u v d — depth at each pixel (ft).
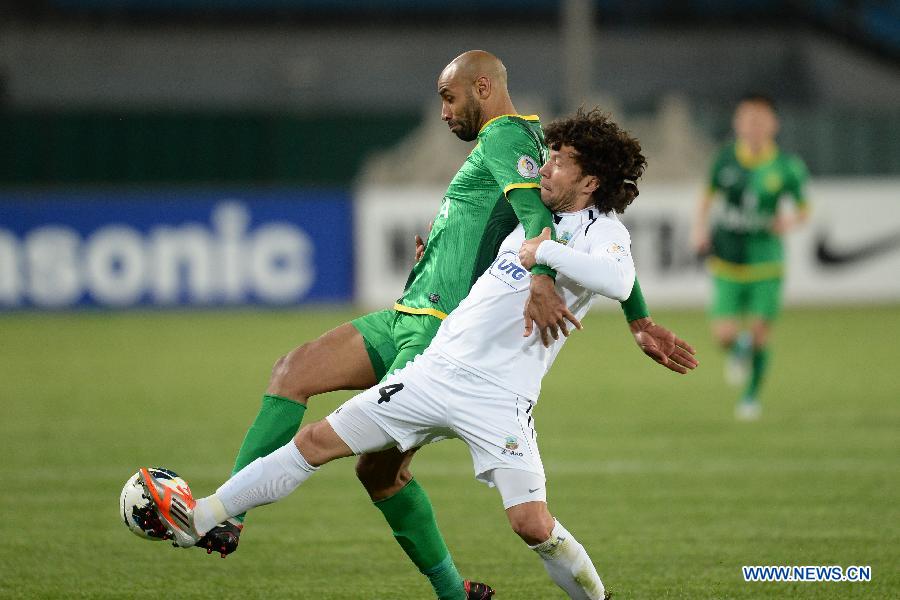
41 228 219.20
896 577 65.72
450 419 51.65
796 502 84.79
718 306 131.44
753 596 62.34
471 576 66.80
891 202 238.07
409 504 57.16
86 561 69.77
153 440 110.32
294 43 323.16
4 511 82.74
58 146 248.52
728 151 130.93
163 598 62.39
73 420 121.49
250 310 226.17
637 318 54.65
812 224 236.43
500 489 51.60
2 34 312.29
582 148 52.31
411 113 253.44
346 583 65.31
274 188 252.62
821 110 321.32
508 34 329.72
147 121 250.16
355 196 228.22
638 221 229.86
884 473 94.63
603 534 76.07
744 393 125.18
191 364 163.63
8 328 206.80
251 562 69.77
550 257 50.42
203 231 223.10
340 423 52.03
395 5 333.62
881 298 239.50
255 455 56.39
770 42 331.36
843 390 141.79
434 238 59.36
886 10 341.82
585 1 247.50
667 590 63.57
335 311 225.76
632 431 114.93
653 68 326.85
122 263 221.46
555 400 135.54
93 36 315.37
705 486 90.33
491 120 59.41
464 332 52.03
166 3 325.42
